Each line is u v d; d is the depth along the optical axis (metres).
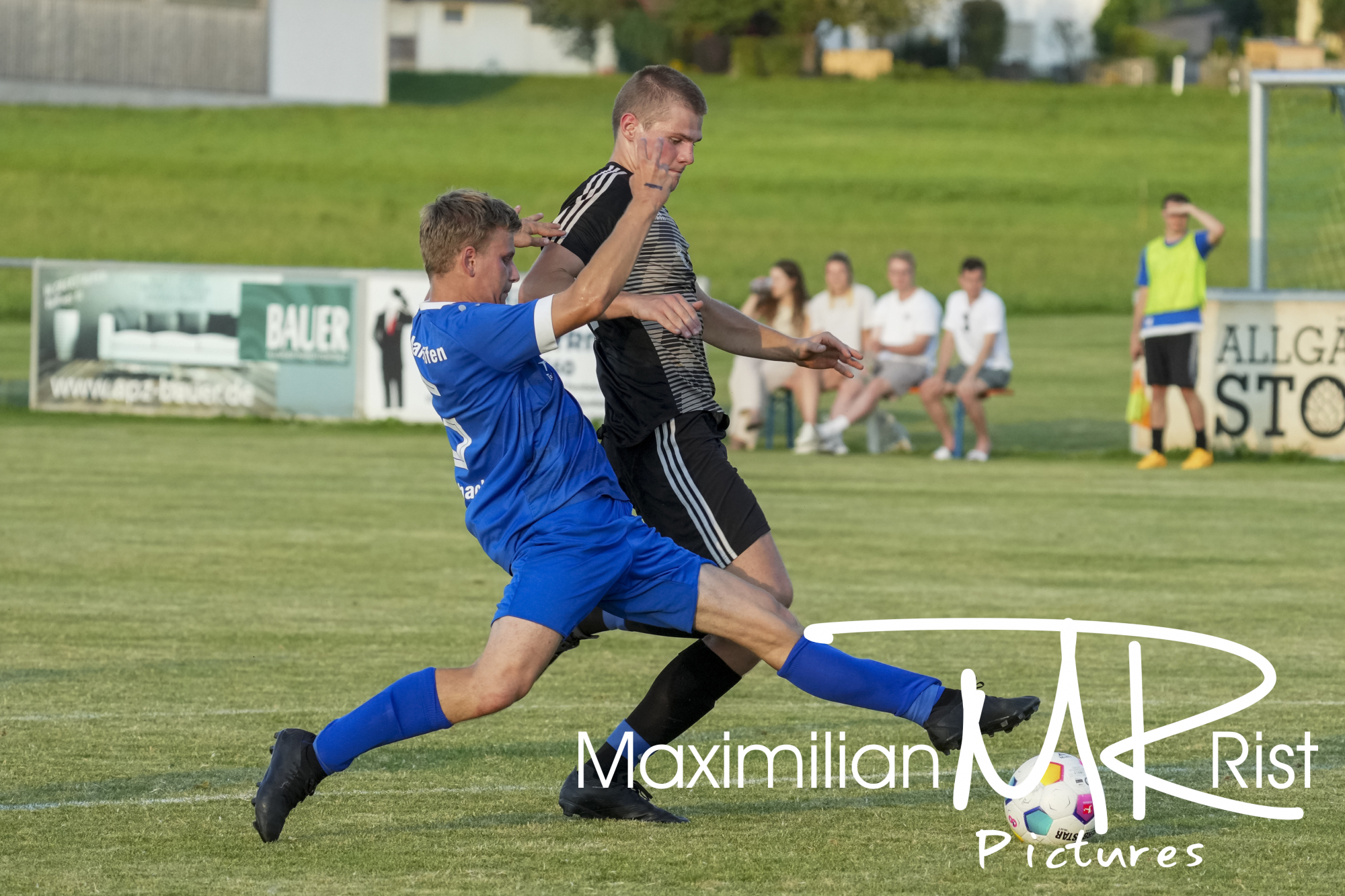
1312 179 117.25
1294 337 52.69
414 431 58.62
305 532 37.50
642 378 17.33
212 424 59.47
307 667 24.08
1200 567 33.75
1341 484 47.41
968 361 53.84
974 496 44.69
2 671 23.64
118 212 174.12
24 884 14.47
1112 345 101.06
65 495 42.66
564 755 19.44
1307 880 14.91
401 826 16.50
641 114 17.30
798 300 55.84
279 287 59.97
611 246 15.02
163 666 24.06
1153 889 14.63
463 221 15.92
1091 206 195.12
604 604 16.19
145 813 16.80
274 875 14.80
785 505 42.84
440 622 27.62
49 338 61.91
